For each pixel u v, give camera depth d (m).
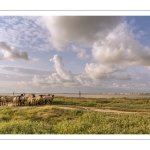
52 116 16.84
